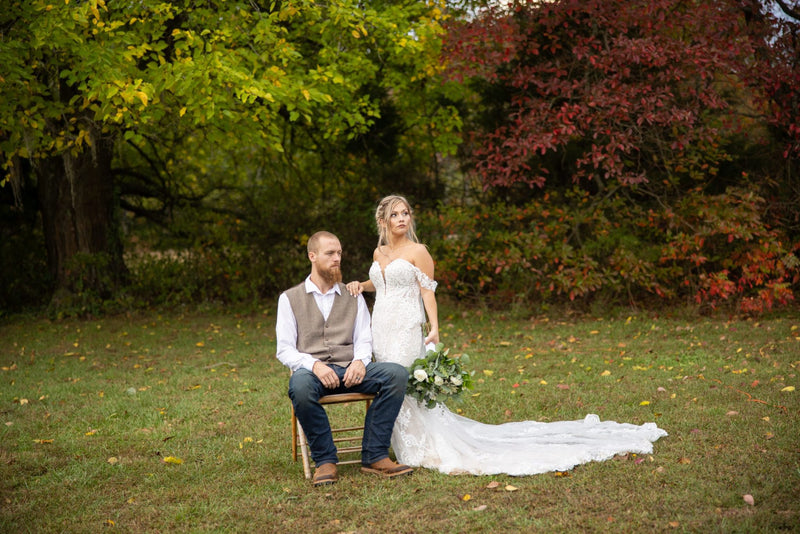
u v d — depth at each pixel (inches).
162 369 270.7
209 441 173.0
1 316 423.5
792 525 112.0
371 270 167.8
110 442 173.2
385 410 147.7
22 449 168.2
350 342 155.5
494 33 329.7
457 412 196.9
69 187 424.5
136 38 287.7
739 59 329.1
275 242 454.3
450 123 418.9
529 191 410.3
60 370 270.5
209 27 309.6
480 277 388.5
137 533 120.3
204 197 517.3
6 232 458.9
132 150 479.5
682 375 224.2
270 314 424.2
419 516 123.8
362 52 400.5
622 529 113.7
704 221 346.3
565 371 242.8
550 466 142.5
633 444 153.8
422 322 165.5
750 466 138.8
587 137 370.6
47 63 303.4
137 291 447.2
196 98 277.1
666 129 356.2
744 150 375.6
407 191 442.6
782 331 289.9
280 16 305.4
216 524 123.2
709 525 113.3
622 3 319.6
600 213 363.3
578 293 352.2
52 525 123.6
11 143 304.0
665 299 374.9
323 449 144.8
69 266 419.8
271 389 229.5
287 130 459.8
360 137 437.4
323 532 118.7
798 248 352.5
